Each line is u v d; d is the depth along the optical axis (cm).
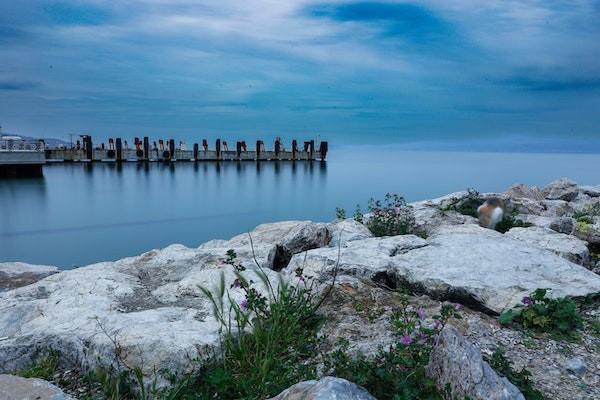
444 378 388
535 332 549
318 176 7256
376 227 1157
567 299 579
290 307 578
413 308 606
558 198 1814
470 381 367
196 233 3369
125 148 7212
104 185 5741
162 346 496
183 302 697
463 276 661
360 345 505
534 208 1427
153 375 472
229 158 7894
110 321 588
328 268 749
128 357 496
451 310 467
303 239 977
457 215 1280
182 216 4038
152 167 7269
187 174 6938
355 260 769
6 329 657
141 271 892
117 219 3884
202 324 572
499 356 447
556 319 559
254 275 740
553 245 869
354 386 380
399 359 425
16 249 2877
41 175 5438
